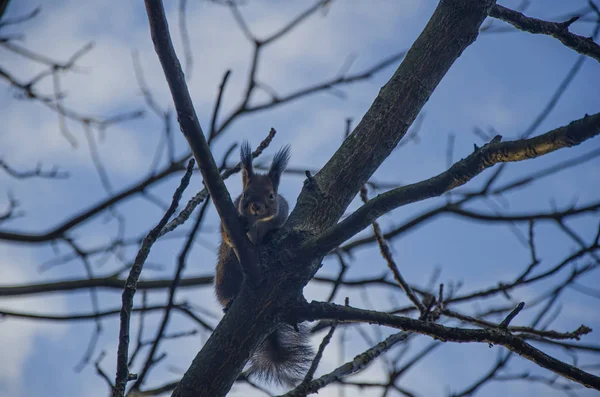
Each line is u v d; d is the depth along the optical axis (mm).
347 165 8102
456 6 8469
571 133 6195
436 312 9508
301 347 10086
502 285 9734
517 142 6617
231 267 11859
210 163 7086
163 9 6539
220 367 7344
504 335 7125
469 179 6973
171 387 9398
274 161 13141
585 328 9352
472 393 9703
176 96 6789
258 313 7469
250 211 12148
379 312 7445
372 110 8336
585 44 9609
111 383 7098
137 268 7207
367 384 9789
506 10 9453
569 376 6996
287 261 7570
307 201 7980
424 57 8406
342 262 8477
